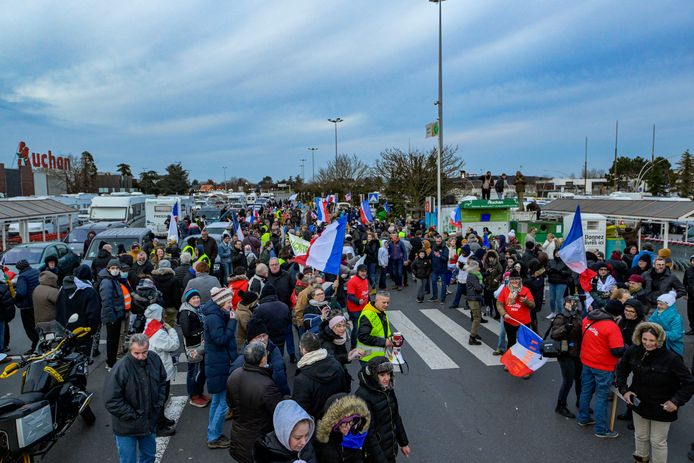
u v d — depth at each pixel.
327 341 5.98
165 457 6.00
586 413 6.73
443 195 33.88
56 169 64.56
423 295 14.23
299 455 3.79
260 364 4.62
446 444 6.29
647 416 5.42
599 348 6.39
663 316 7.30
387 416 4.38
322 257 8.79
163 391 5.40
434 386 8.19
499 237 16.48
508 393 7.91
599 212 22.98
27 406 5.32
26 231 23.89
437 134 23.16
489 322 12.08
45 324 8.88
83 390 6.64
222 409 6.19
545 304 13.91
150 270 11.49
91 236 17.28
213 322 6.06
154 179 100.75
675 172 57.22
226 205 50.91
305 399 4.54
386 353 6.53
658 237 23.03
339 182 54.38
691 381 5.18
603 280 10.53
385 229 22.88
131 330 8.82
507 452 6.10
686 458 6.01
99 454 6.11
